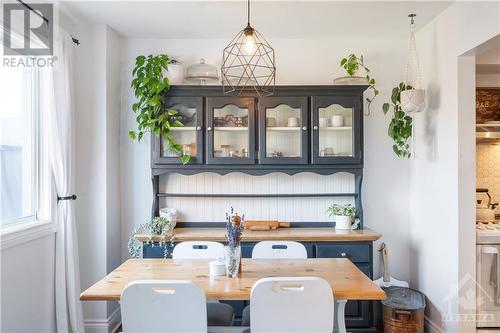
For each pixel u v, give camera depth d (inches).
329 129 115.8
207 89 113.2
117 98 122.7
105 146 113.6
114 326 115.6
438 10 102.6
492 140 125.5
